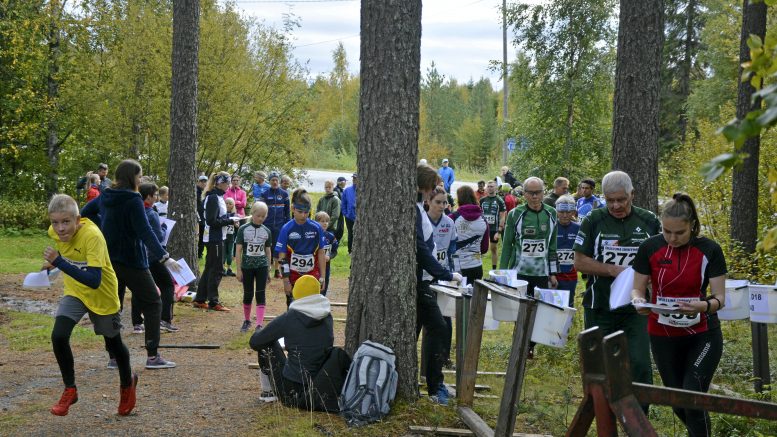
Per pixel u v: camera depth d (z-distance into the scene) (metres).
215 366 7.53
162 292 9.36
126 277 6.96
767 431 5.48
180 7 12.41
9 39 24.11
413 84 5.76
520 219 8.45
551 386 7.17
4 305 11.14
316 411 5.68
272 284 14.58
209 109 22.02
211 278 11.23
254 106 23.05
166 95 21.72
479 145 74.88
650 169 8.23
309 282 5.93
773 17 14.88
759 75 2.33
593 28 21.81
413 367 5.86
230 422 5.58
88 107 23.08
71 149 25.44
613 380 2.54
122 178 6.64
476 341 5.56
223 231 11.34
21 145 25.14
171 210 12.55
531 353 8.53
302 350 5.78
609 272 5.38
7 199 24.06
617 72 8.38
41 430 5.39
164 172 22.58
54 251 5.05
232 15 22.33
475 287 5.53
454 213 8.66
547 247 8.42
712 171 1.84
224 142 22.52
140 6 22.17
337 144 74.06
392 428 5.31
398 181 5.75
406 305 5.81
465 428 5.38
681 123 38.38
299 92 24.08
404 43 5.68
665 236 4.71
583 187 12.81
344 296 13.33
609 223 5.43
